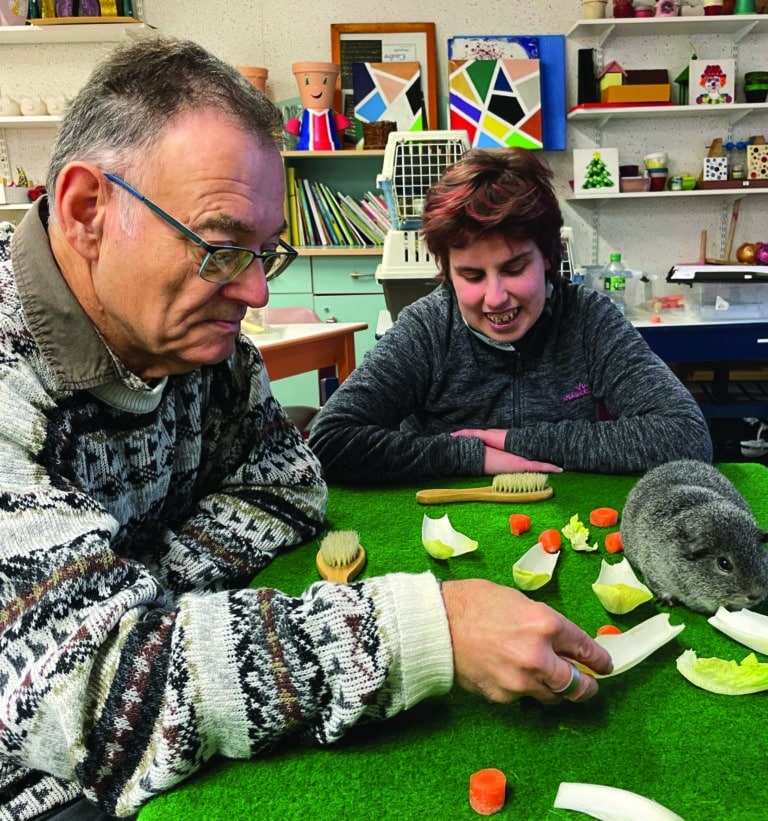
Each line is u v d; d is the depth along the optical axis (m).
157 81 0.67
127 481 0.90
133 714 0.61
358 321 3.78
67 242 0.72
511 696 0.64
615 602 0.82
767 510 1.12
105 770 0.62
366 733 0.66
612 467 1.31
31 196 3.61
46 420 0.74
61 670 0.61
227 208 0.67
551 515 1.13
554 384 1.57
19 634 0.63
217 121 0.67
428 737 0.65
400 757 0.63
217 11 3.73
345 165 3.82
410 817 0.56
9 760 0.68
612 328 1.53
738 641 0.77
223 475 1.11
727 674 0.69
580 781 0.58
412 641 0.65
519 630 0.64
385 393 1.50
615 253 3.68
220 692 0.62
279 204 0.74
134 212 0.68
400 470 1.32
